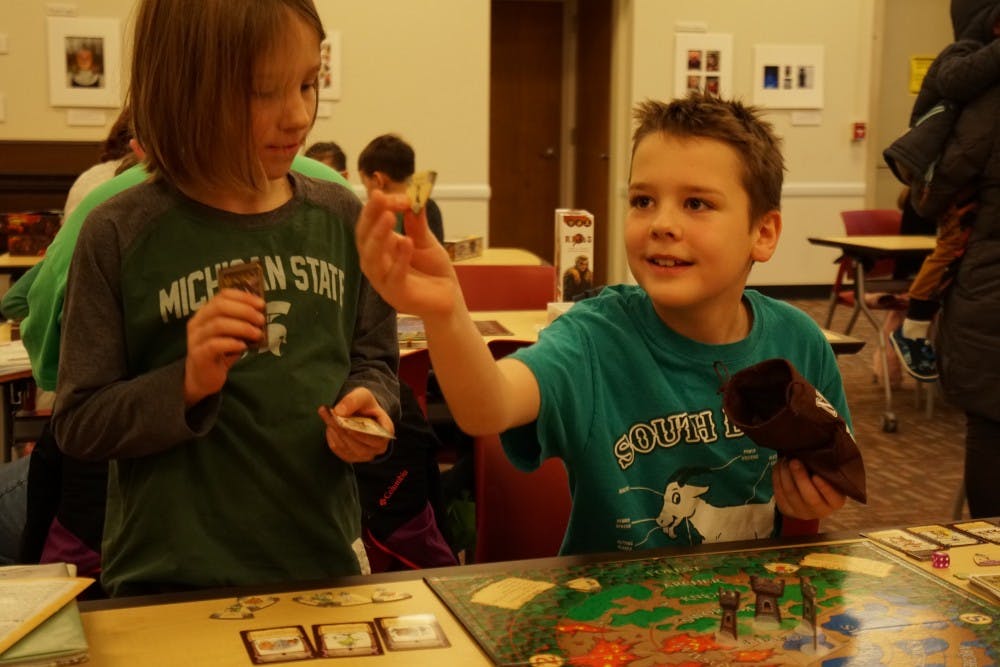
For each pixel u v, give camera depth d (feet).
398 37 24.18
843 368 20.34
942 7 28.53
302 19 3.85
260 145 3.95
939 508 12.80
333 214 4.51
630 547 4.50
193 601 3.38
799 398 3.72
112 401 3.91
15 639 2.89
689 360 4.62
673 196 4.24
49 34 22.43
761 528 4.66
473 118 24.85
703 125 4.23
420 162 24.76
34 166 21.09
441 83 24.57
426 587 3.54
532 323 11.28
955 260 9.41
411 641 3.12
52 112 22.70
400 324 10.96
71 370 4.01
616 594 3.48
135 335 4.09
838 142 27.45
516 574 3.63
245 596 3.43
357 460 4.01
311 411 4.27
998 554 3.88
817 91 27.04
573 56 30.48
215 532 4.17
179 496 4.12
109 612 3.28
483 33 24.58
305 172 5.64
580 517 4.61
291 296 4.28
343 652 3.04
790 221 27.58
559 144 30.99
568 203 31.22
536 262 15.58
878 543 3.99
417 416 7.82
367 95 24.22
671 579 3.61
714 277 4.28
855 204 27.84
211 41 3.75
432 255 3.44
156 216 4.11
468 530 9.32
